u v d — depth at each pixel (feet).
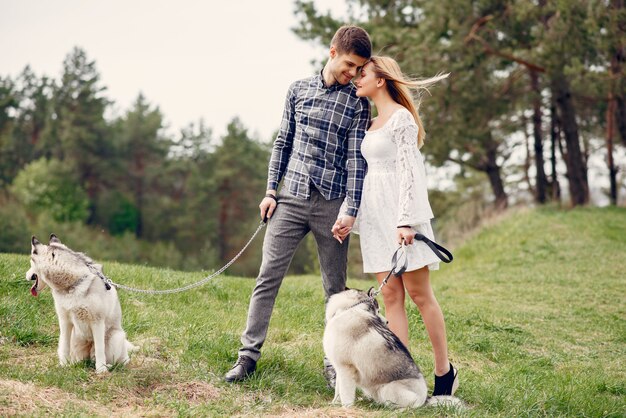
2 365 16.06
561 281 43.65
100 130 210.38
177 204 209.97
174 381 15.93
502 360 25.09
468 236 65.46
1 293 22.41
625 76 63.72
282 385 16.49
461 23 67.10
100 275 16.11
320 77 16.63
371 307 15.76
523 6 64.13
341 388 15.20
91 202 204.33
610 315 34.76
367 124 16.67
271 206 16.87
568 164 76.54
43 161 198.39
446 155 76.69
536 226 61.11
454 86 67.36
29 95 223.92
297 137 16.78
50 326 20.35
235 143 206.08
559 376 21.93
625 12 60.08
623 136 74.43
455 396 17.47
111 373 15.76
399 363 15.07
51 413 13.19
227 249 200.54
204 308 25.48
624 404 18.94
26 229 169.48
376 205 16.17
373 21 77.46
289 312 27.04
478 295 40.37
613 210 69.56
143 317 21.81
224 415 14.03
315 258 98.17
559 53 63.46
